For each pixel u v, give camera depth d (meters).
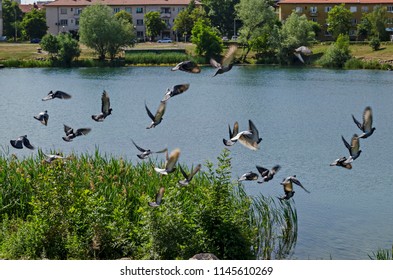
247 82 95.88
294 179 15.36
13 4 185.25
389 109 68.94
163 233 17.44
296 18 124.50
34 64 119.69
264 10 127.38
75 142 48.41
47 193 18.42
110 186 21.97
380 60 119.62
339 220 26.80
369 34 143.38
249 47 126.50
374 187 34.12
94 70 113.38
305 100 76.19
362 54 125.69
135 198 21.42
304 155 44.19
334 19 144.50
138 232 18.00
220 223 18.20
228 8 165.38
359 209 29.03
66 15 175.25
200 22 122.75
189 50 131.62
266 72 111.06
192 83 94.44
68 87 86.62
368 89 86.25
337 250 23.00
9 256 17.44
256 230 20.33
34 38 162.50
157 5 175.50
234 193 24.50
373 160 42.12
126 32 123.81
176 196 18.86
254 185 32.75
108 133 52.88
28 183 20.94
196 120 61.16
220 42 121.38
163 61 123.25
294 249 22.56
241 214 19.22
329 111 67.69
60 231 17.92
